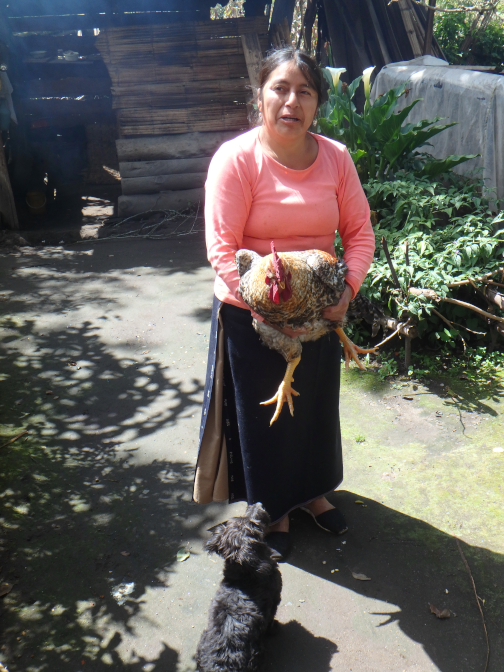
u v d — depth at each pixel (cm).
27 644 247
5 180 836
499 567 278
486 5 945
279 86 218
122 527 310
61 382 454
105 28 861
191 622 255
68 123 1204
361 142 562
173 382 451
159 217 895
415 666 233
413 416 394
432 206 530
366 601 263
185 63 879
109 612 261
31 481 346
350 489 331
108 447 378
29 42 1066
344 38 917
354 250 252
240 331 251
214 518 316
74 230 852
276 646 243
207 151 905
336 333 269
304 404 267
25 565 286
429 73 639
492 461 346
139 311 577
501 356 459
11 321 560
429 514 311
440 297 428
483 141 552
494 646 240
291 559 287
